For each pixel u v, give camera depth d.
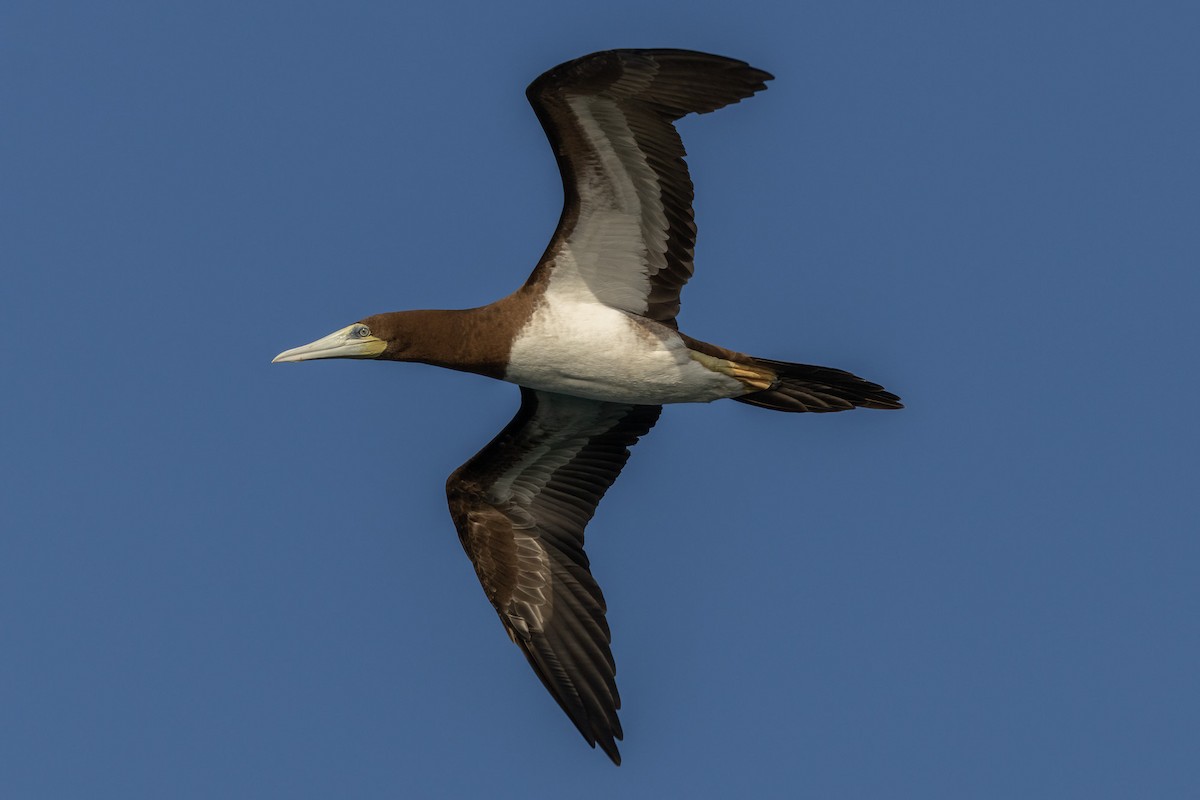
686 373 16.06
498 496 17.41
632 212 15.55
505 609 17.08
